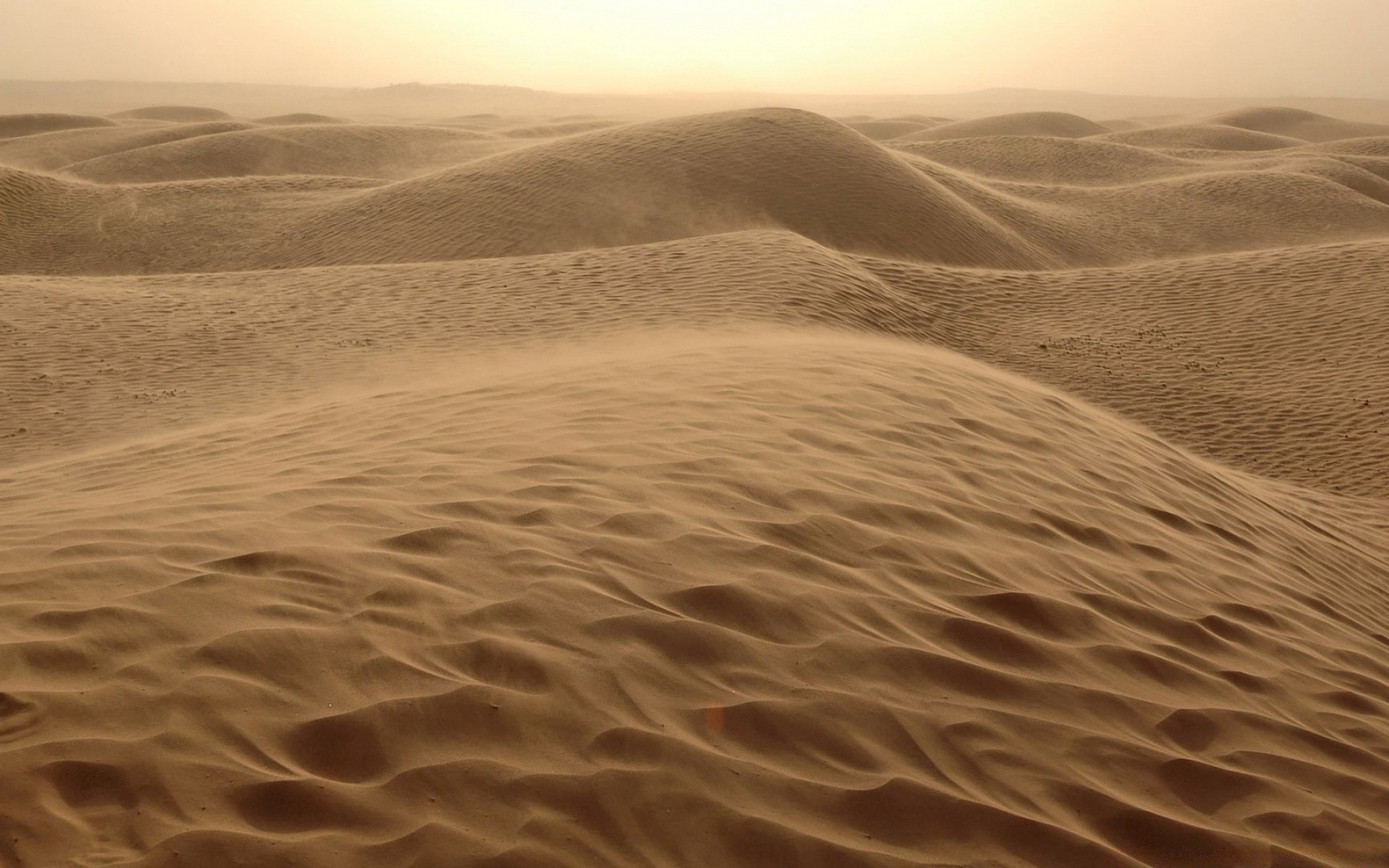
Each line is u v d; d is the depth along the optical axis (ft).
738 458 19.16
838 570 15.14
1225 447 48.03
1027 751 11.77
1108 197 148.77
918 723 11.75
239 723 9.84
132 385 42.75
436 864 8.46
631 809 9.52
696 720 11.00
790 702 11.60
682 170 107.45
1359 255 72.84
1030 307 67.26
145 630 11.19
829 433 21.98
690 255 62.23
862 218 101.96
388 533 14.47
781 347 32.83
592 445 19.44
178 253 112.37
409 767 9.61
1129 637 15.62
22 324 51.85
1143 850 10.55
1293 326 62.49
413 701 10.53
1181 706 13.79
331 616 11.94
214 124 253.03
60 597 11.85
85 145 237.04
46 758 8.93
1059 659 14.16
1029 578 16.75
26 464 31.53
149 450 25.89
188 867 8.01
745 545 15.23
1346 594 24.30
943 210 108.06
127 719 9.63
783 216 101.14
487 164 118.83
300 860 8.27
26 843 8.00
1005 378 35.45
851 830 9.80
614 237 97.91
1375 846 11.42
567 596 13.03
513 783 9.61
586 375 27.09
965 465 21.93
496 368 40.47
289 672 10.77
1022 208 129.39
